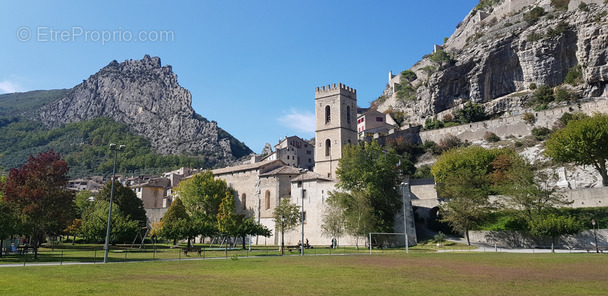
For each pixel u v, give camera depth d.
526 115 117.25
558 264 34.47
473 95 146.75
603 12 116.69
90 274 27.55
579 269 30.25
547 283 22.67
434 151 129.50
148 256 49.22
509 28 145.12
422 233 78.19
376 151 77.44
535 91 128.00
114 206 84.94
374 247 68.69
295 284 22.62
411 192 88.12
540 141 108.31
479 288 20.97
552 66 128.75
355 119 113.75
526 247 64.19
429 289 20.70
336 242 73.69
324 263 37.69
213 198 92.56
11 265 34.00
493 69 142.75
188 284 22.59
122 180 174.12
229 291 19.91
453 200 70.25
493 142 120.50
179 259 43.78
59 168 68.31
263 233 68.69
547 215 59.06
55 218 60.53
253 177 95.38
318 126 112.69
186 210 95.00
